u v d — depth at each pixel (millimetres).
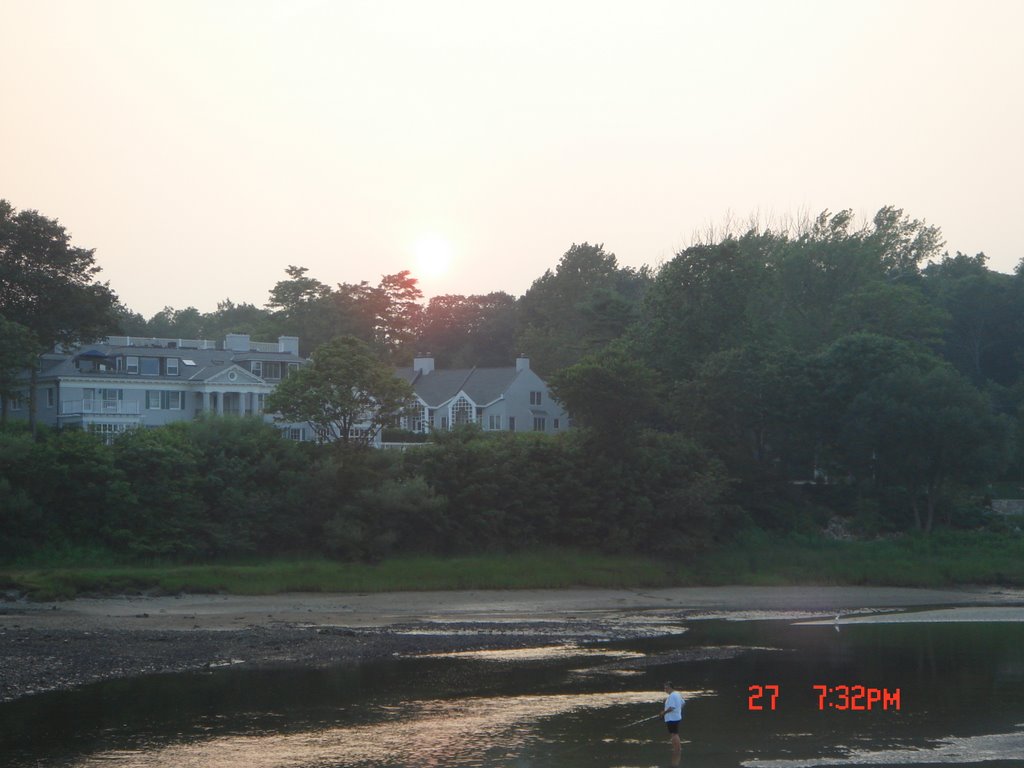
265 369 110562
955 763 31125
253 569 69062
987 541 87688
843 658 48438
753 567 81812
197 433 76000
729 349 97750
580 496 82625
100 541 70000
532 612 65000
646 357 103375
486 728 34219
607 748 32031
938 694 40500
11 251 87562
